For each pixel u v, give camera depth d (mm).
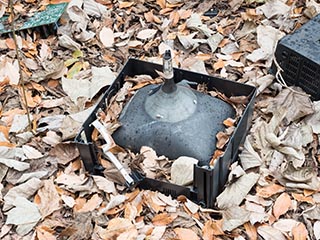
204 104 1078
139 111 1071
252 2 1479
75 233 980
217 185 1002
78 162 1104
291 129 1137
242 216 988
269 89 1238
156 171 1031
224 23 1435
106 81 1257
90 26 1454
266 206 1026
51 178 1085
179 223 995
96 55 1370
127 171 1033
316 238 982
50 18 1420
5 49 1379
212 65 1316
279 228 991
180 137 1024
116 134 1065
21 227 1005
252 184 1037
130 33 1420
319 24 1241
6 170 1097
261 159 1088
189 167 1004
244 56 1337
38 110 1230
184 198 1021
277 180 1059
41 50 1372
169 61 995
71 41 1378
